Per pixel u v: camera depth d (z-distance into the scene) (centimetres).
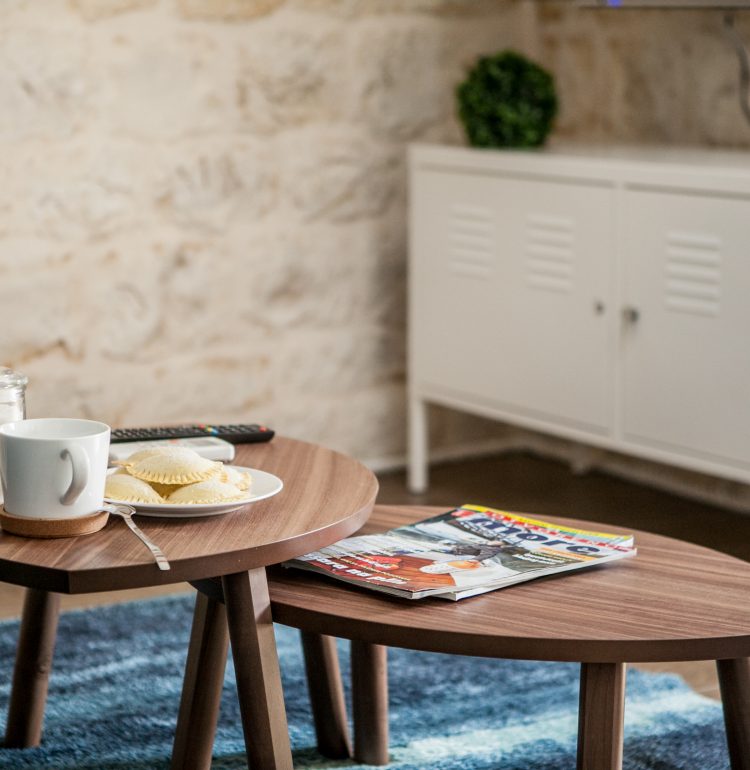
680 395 254
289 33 314
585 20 342
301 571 137
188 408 317
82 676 201
